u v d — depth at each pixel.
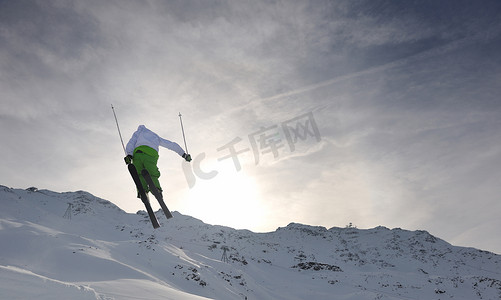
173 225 143.62
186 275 50.97
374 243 188.62
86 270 38.03
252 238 166.75
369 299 67.19
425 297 75.75
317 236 197.88
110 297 11.75
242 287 62.94
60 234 50.81
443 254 168.50
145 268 48.34
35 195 144.38
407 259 161.12
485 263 159.12
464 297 76.56
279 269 108.12
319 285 83.06
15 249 43.41
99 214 147.00
